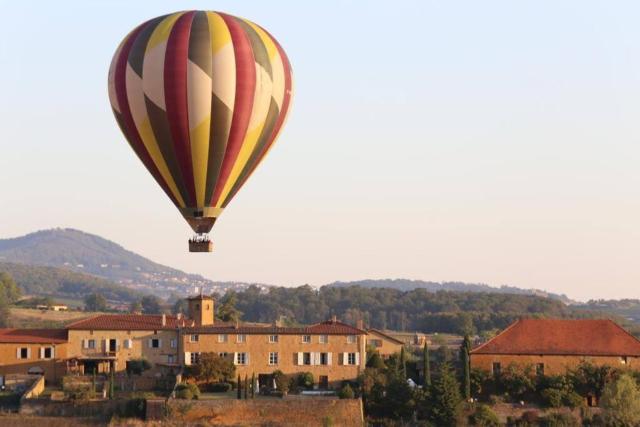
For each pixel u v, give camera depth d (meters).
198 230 195.00
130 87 188.25
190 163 188.75
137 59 187.75
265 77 189.50
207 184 191.25
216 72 185.25
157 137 188.12
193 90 184.50
